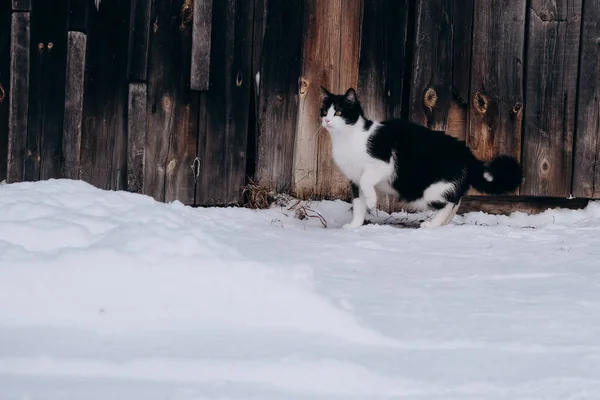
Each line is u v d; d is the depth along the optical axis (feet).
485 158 22.39
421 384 9.87
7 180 20.95
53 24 20.79
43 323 11.25
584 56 22.18
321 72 22.00
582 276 14.92
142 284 11.82
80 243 12.59
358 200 20.29
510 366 10.53
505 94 22.25
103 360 10.05
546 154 22.39
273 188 22.21
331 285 13.61
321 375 9.97
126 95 21.25
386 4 21.99
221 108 21.79
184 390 9.46
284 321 11.66
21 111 20.83
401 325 11.82
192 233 12.98
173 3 21.27
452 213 20.40
